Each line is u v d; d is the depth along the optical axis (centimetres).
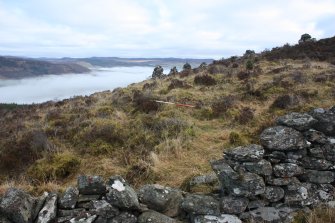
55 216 427
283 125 511
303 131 504
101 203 431
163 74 2559
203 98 1272
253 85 1398
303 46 2669
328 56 2280
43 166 735
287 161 482
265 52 2877
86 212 430
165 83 1772
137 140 845
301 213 474
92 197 445
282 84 1347
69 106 1522
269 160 481
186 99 1251
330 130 509
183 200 473
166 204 461
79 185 449
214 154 738
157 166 680
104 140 857
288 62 2156
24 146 838
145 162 694
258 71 1752
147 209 451
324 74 1502
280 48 2858
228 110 1065
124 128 942
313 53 2394
